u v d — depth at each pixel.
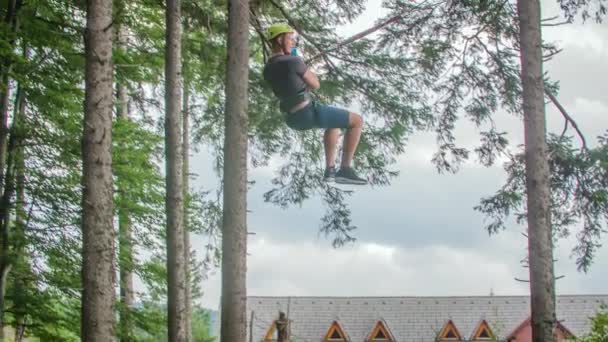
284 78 7.40
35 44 14.31
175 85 12.71
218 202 15.29
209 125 15.22
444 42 12.49
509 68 12.30
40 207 14.90
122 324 16.89
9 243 14.77
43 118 15.31
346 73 13.42
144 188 16.83
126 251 16.95
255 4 12.57
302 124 7.43
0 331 14.69
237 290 8.84
